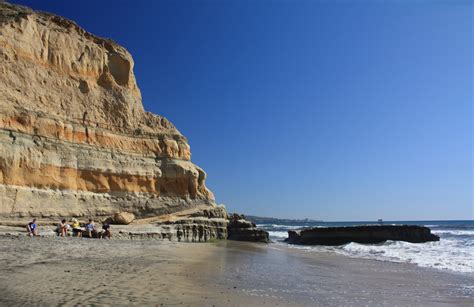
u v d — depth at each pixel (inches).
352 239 2196.1
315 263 975.0
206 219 1603.1
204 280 552.7
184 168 1680.6
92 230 1131.3
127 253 802.2
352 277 725.3
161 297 407.8
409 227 2162.9
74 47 1552.7
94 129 1491.1
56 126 1348.4
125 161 1539.1
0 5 1439.5
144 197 1549.0
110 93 1626.5
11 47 1305.4
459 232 3457.2
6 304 325.7
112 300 373.1
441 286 644.1
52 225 1203.9
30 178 1214.3
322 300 478.6
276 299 458.9
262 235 1994.3
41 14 1529.3
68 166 1346.0
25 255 627.8
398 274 789.9
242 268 750.5
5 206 1114.7
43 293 376.2
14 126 1211.2
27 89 1316.4
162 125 1787.6
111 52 1705.2
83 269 545.0
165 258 780.0
